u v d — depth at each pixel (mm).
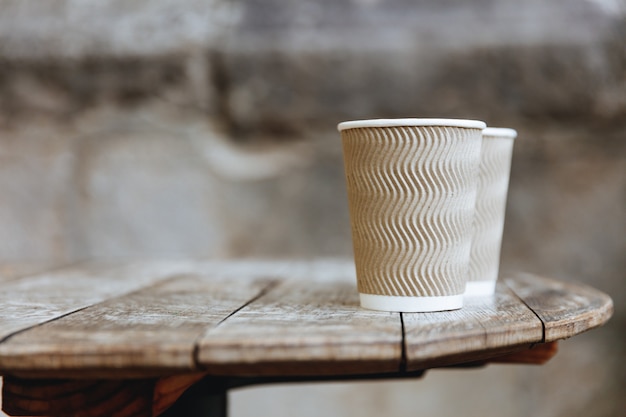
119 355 463
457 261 582
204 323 522
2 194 1249
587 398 1198
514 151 1190
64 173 1242
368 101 1188
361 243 590
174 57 1203
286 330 493
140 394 513
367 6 1188
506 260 1201
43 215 1246
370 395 1237
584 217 1188
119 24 1214
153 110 1229
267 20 1201
